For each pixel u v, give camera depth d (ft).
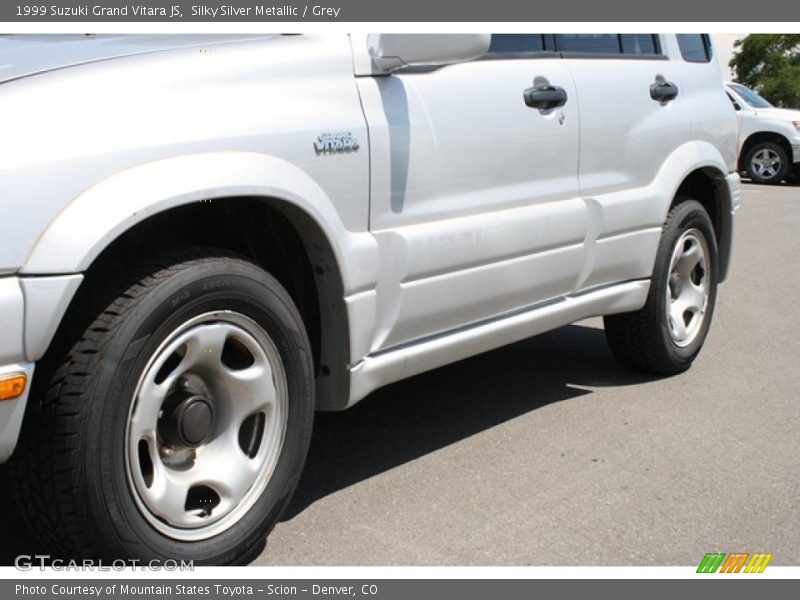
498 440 13.12
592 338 18.66
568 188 13.19
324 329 10.27
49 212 7.55
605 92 13.88
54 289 7.50
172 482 8.59
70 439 7.79
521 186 12.37
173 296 8.25
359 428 13.48
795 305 22.49
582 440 13.21
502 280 12.03
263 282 9.05
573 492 11.55
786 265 27.91
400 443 12.94
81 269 7.58
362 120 10.19
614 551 10.19
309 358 9.70
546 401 14.80
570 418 14.07
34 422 7.91
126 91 8.31
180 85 8.70
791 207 42.78
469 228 11.40
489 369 16.48
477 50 10.19
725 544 10.44
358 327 10.23
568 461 12.48
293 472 9.64
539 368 16.61
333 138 9.80
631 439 13.32
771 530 10.80
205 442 9.02
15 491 8.09
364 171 10.19
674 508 11.23
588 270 13.69
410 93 10.85
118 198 7.85
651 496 11.52
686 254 16.05
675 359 16.01
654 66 15.35
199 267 8.51
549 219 12.65
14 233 7.38
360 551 9.97
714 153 16.34
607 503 11.29
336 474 11.92
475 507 11.07
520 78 12.39
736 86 56.54
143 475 8.54
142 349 8.07
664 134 15.14
